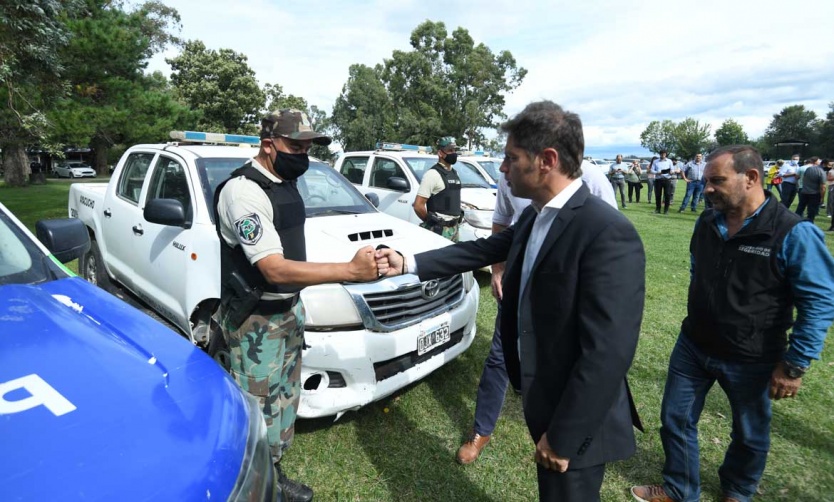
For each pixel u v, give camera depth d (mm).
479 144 49469
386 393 2600
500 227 2893
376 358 2496
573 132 1328
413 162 6695
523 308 1457
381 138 48906
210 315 2957
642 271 1296
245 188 1777
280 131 1780
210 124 33094
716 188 1908
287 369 2137
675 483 2277
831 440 2867
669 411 2254
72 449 992
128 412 1123
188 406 1204
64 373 1215
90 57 10359
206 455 1092
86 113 10133
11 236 1877
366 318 2480
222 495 1069
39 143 10031
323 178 3836
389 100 49719
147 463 1008
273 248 1731
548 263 1369
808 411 3170
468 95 48281
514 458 2645
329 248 2789
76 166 34188
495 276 2596
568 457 1319
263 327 1962
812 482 2520
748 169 1860
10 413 1054
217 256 2752
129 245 3727
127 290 4160
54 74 8727
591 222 1303
